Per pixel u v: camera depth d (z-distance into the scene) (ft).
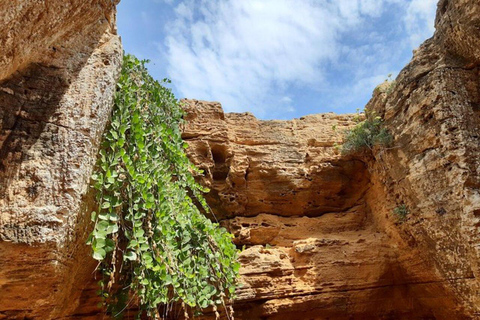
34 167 9.84
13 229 9.10
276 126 26.32
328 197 25.00
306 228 23.90
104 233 10.83
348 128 26.18
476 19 16.90
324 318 19.79
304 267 20.52
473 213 15.83
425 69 19.58
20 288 9.71
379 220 22.76
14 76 10.53
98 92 11.61
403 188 19.86
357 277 20.30
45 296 10.25
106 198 11.41
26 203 9.43
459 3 17.75
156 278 12.42
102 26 12.80
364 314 20.10
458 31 17.84
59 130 10.56
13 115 10.21
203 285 14.66
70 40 11.73
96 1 11.80
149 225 12.54
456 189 16.56
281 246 22.86
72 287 12.77
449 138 17.16
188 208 16.02
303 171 24.70
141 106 15.31
